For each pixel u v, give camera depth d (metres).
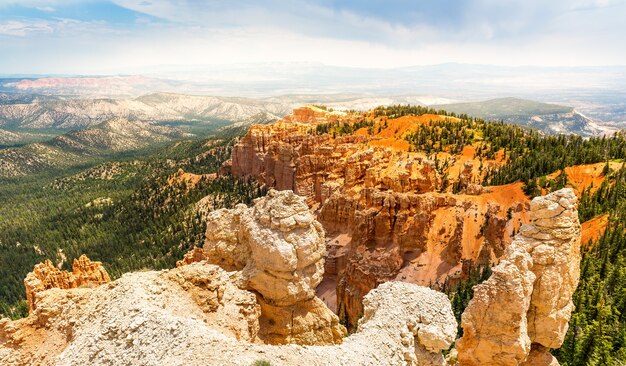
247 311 33.38
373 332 29.25
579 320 57.94
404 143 190.25
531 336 38.72
